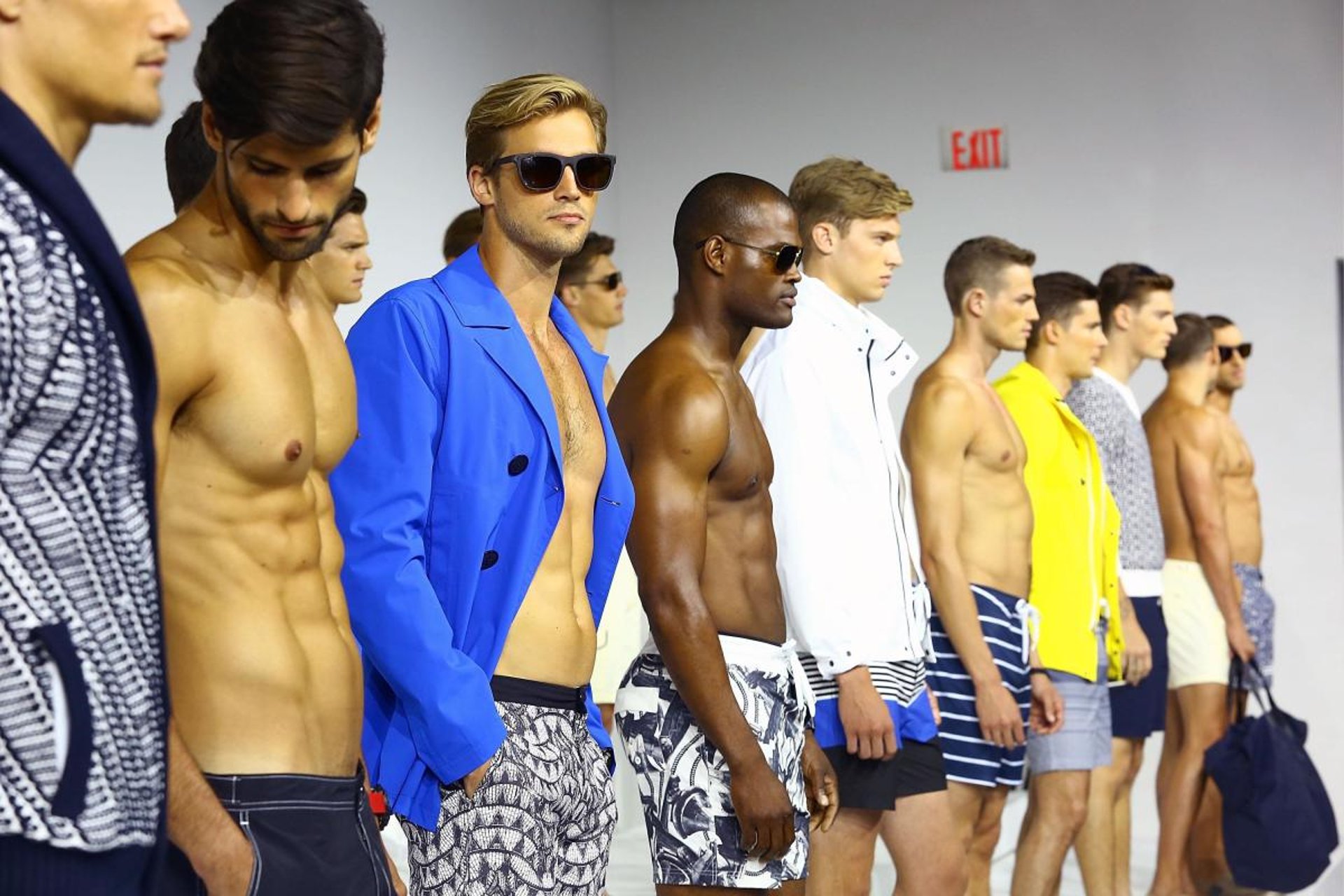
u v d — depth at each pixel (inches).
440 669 75.9
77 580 46.6
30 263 45.5
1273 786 190.1
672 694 100.6
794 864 102.2
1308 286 267.0
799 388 121.7
